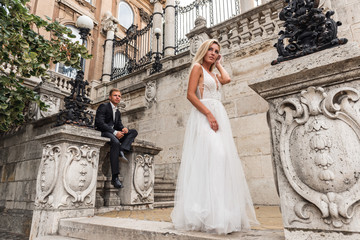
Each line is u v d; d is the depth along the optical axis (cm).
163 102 835
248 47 670
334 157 140
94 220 293
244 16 689
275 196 529
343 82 146
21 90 568
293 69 159
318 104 151
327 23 161
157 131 822
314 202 141
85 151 358
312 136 150
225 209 186
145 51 1310
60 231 306
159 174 771
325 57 149
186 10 1124
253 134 597
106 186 429
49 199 326
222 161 199
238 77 665
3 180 652
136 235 217
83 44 590
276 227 222
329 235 136
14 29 502
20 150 623
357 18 516
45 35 1393
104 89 1311
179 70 820
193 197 199
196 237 179
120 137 407
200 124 219
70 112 361
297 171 152
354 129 138
